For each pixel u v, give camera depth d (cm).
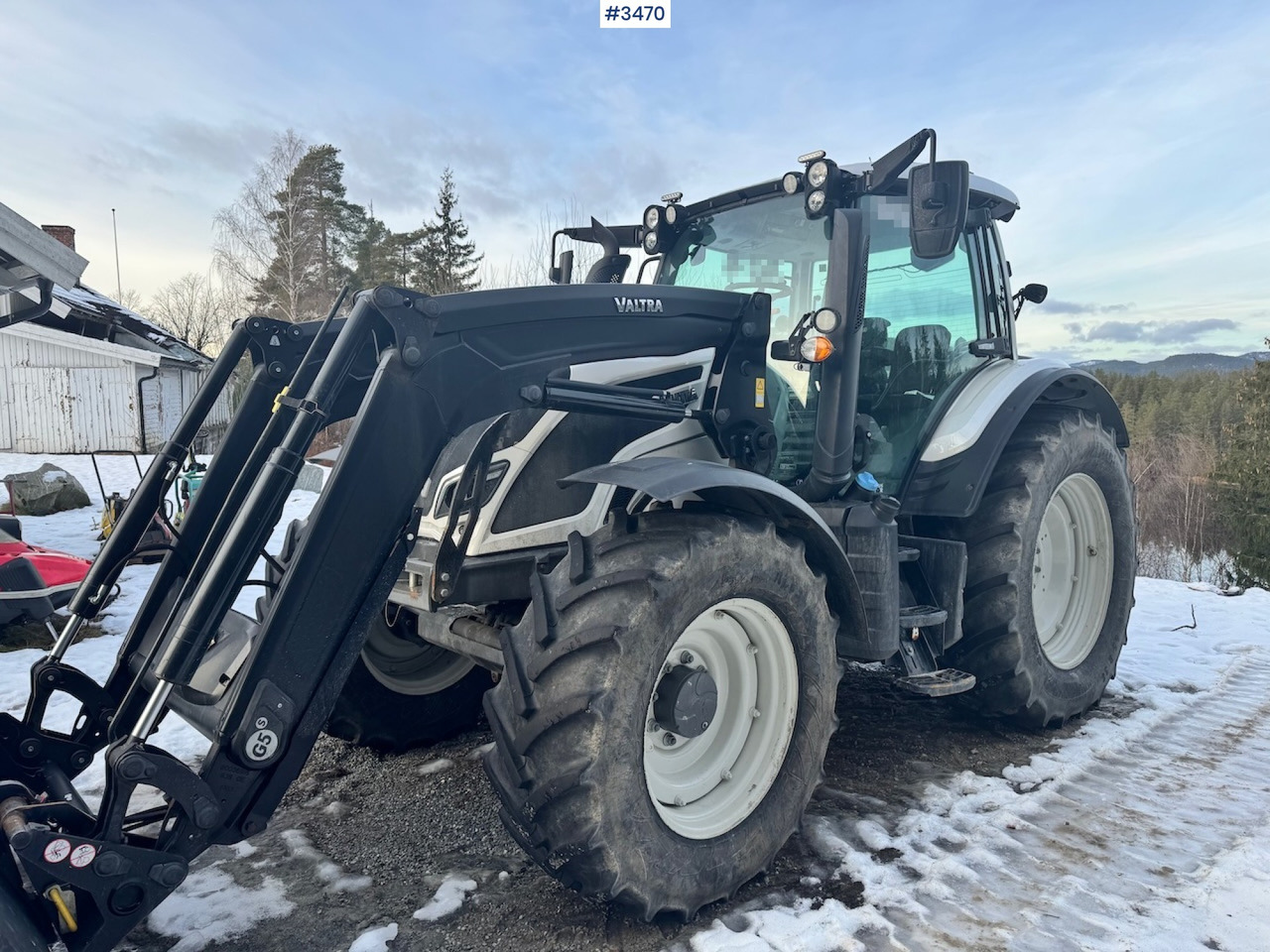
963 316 367
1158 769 315
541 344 229
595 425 260
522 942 202
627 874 192
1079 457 358
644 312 256
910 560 319
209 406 245
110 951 166
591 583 201
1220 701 398
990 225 381
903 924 209
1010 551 326
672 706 215
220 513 216
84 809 183
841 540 274
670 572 199
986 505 337
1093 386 394
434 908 216
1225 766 318
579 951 199
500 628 253
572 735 188
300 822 267
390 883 230
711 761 232
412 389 198
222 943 202
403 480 196
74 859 159
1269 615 580
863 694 403
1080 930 207
